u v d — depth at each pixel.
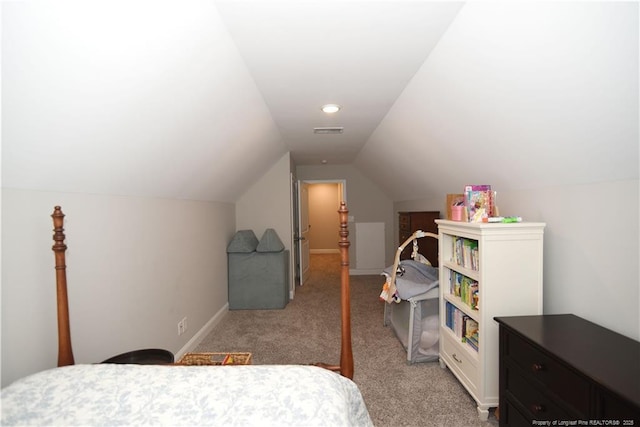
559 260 1.87
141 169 1.95
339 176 6.31
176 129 1.88
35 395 1.03
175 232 2.72
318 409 1.01
